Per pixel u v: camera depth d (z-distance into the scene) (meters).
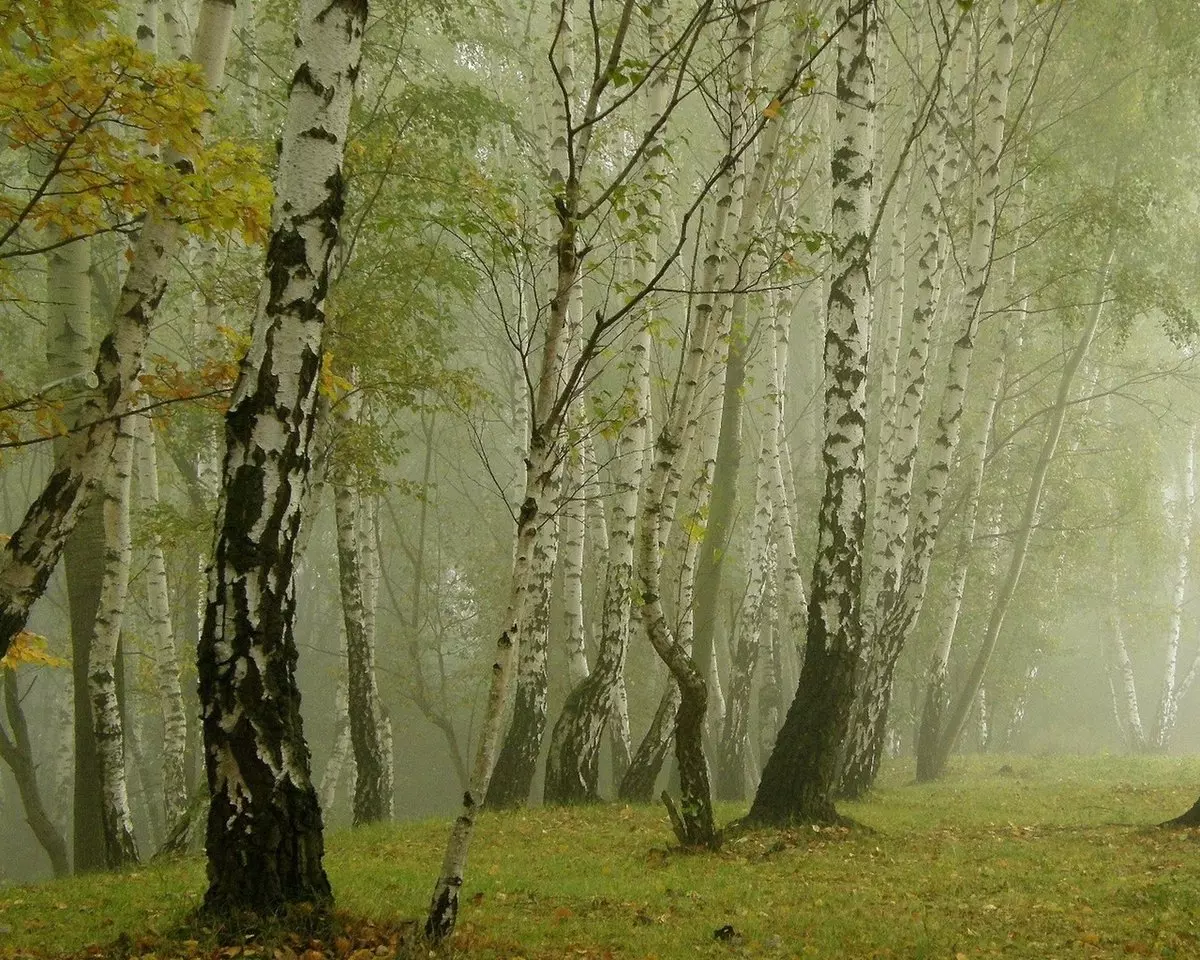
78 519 8.52
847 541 12.36
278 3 16.25
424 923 6.75
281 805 6.55
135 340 8.69
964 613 31.11
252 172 8.20
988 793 17.53
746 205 11.88
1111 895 8.22
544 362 7.09
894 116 27.44
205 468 20.42
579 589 19.05
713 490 18.81
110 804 13.03
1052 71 23.84
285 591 6.62
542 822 13.84
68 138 7.59
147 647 23.84
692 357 10.32
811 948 6.85
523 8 21.02
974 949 6.75
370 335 14.67
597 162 21.45
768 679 23.28
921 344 17.73
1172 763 23.31
